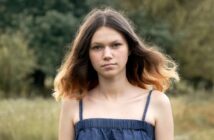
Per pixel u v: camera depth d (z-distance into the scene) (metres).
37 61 36.03
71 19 36.47
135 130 3.63
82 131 3.67
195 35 38.19
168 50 38.38
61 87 3.87
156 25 38.38
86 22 3.70
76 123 3.74
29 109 14.73
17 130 12.38
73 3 38.16
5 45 31.28
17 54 31.00
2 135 12.34
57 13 36.53
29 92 33.19
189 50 38.16
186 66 38.44
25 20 36.41
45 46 36.34
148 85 3.92
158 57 3.90
